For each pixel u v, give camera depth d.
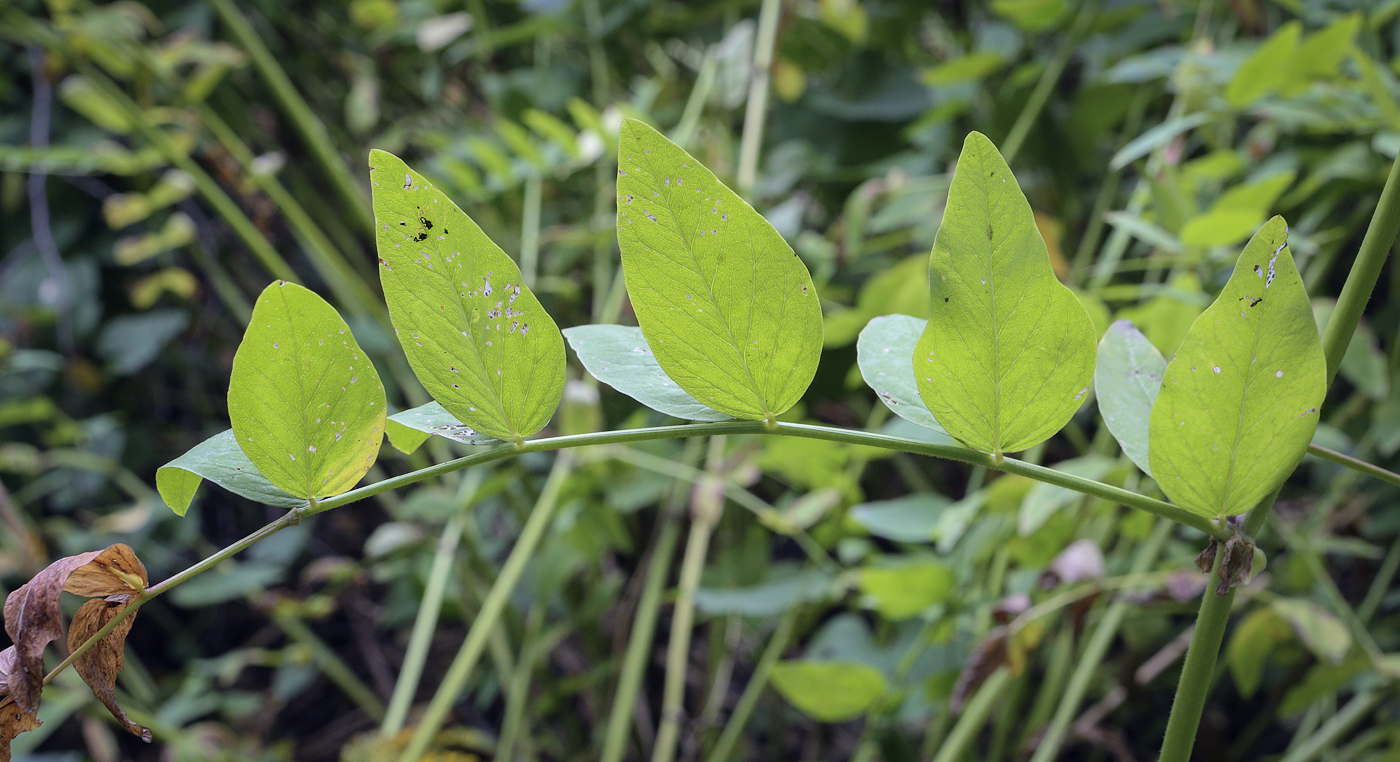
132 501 1.20
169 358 1.25
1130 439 0.37
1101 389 0.38
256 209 0.97
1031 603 0.63
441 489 0.99
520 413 0.36
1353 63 0.72
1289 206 0.72
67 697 0.88
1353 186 0.67
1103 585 0.54
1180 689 0.37
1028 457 0.79
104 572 0.35
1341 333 0.36
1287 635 0.59
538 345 0.36
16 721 0.35
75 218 1.21
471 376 0.36
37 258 1.21
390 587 1.22
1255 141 0.77
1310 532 0.70
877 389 0.37
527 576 0.97
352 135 1.28
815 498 0.71
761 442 0.69
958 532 0.59
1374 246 0.35
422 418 0.36
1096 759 0.91
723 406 0.36
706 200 0.35
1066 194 0.96
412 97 1.31
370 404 0.36
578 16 1.13
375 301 0.96
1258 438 0.35
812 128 1.08
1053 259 0.76
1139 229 0.58
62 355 1.21
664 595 0.79
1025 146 0.96
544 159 0.88
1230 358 0.35
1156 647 0.80
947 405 0.36
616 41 1.20
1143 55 0.82
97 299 1.22
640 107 0.91
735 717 0.76
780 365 0.36
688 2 1.20
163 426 1.27
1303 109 0.63
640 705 0.98
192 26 1.17
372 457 0.36
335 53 1.28
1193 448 0.36
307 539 1.17
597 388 0.80
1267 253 0.34
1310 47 0.60
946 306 0.35
